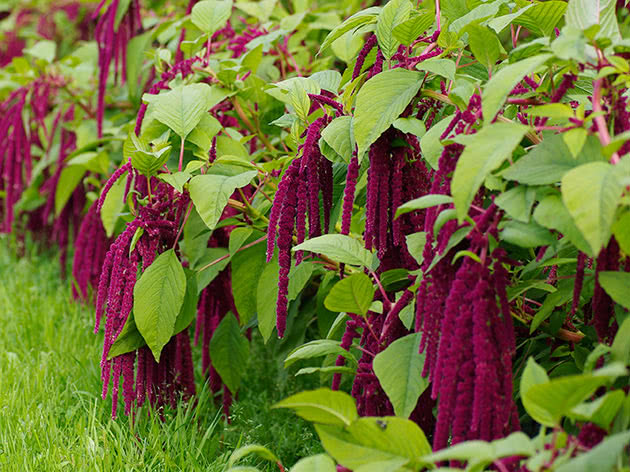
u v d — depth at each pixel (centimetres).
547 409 153
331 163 237
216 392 341
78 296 445
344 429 179
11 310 434
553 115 180
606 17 209
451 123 195
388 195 220
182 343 302
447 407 170
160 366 281
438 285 183
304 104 249
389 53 229
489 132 167
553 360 241
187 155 297
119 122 489
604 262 178
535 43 200
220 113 365
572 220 168
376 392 216
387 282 236
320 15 411
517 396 235
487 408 166
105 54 410
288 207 223
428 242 186
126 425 291
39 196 557
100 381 321
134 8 446
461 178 164
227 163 279
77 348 381
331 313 320
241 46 351
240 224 306
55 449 268
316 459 177
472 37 215
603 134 168
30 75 494
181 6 520
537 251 242
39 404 312
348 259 220
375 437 175
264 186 310
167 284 258
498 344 175
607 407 154
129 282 249
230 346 322
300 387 365
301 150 229
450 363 169
